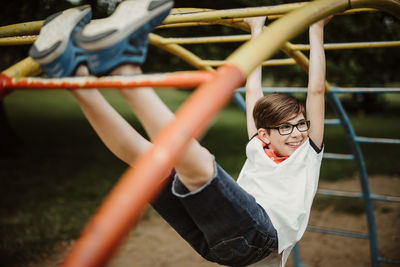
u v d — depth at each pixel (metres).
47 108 14.59
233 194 1.08
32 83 0.85
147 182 0.56
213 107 0.64
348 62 7.70
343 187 5.79
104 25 0.79
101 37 0.74
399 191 5.49
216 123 12.52
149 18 0.79
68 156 7.48
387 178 6.14
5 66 6.90
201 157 0.98
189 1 6.04
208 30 6.57
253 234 1.17
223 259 1.24
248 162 1.50
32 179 5.94
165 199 1.26
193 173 0.99
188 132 0.60
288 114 1.42
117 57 0.78
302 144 1.40
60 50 0.80
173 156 0.58
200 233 1.30
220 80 0.67
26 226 4.12
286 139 1.41
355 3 0.99
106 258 0.52
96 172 6.40
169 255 3.73
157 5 0.80
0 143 7.47
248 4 6.00
